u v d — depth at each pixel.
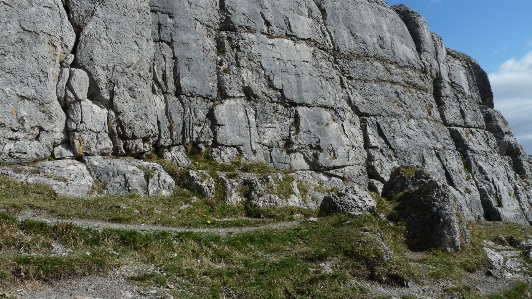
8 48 22.39
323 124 35.69
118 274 14.85
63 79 24.67
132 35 27.67
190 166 28.47
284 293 16.61
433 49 50.28
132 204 21.97
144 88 28.05
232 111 31.73
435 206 25.88
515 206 47.22
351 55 40.75
